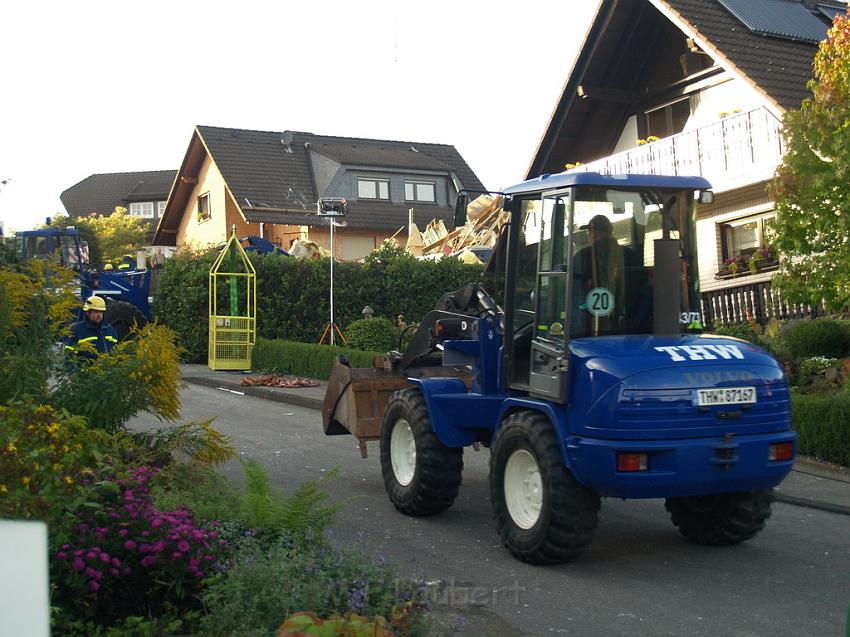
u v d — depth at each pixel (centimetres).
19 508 483
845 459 1077
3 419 554
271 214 3794
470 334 905
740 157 1861
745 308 1856
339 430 1130
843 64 1208
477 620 577
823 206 1172
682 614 619
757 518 771
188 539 531
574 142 2522
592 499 717
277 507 607
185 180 4231
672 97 2311
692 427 693
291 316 2450
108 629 489
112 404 793
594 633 581
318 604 474
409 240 3469
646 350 717
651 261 780
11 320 758
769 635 579
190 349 2375
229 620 460
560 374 724
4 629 215
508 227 852
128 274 2561
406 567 721
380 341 2177
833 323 1450
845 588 677
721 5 2138
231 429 1420
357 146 4553
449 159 4722
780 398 727
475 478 1098
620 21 2280
